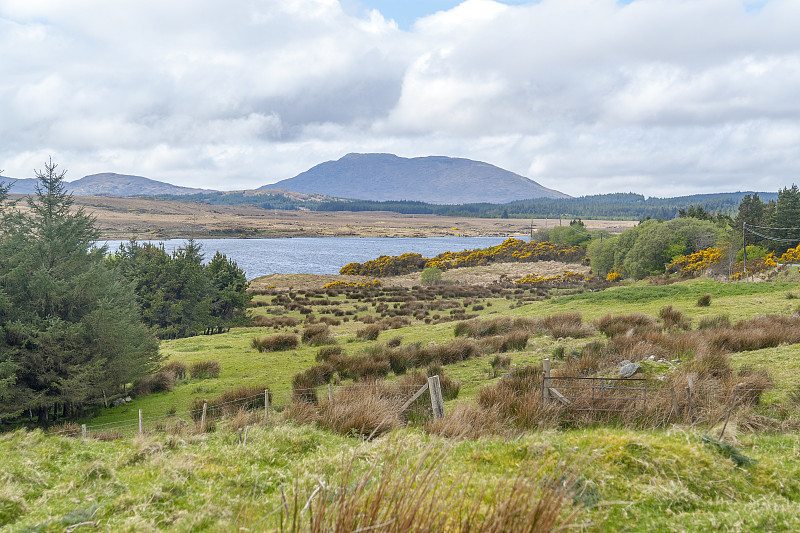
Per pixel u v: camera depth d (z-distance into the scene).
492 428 9.62
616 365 15.24
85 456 9.41
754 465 6.65
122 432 14.59
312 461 7.60
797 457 7.07
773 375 13.27
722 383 11.64
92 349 19.50
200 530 5.69
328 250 183.62
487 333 27.91
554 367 16.92
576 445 7.11
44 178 21.47
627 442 6.96
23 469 8.02
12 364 17.25
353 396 12.48
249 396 15.76
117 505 6.53
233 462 8.12
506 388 12.45
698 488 6.11
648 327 23.92
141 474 7.94
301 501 5.08
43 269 18.91
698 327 23.59
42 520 6.11
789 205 82.62
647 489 5.96
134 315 23.69
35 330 18.16
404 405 11.11
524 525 3.40
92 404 20.50
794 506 5.51
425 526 3.33
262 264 129.50
